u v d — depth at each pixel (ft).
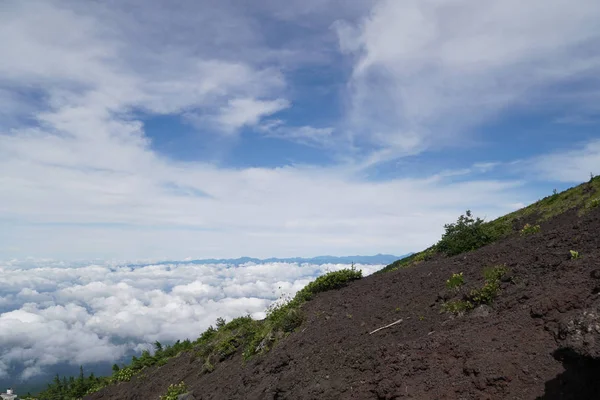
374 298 41.70
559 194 63.26
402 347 25.88
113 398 67.36
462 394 20.18
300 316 44.06
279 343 41.70
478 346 22.76
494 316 26.50
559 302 22.71
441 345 24.38
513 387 19.11
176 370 61.77
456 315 29.48
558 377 18.22
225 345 52.29
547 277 27.94
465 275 36.73
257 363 39.81
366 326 34.86
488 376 20.11
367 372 25.76
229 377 42.50
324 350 32.96
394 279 46.06
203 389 44.39
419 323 31.01
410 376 23.11
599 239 30.30
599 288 22.36
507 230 58.08
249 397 32.81
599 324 18.08
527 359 20.18
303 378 29.53
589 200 53.16
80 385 91.81
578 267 26.40
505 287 30.01
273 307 51.19
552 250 32.58
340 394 25.13
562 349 19.10
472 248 53.36
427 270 45.06
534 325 22.59
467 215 56.90
